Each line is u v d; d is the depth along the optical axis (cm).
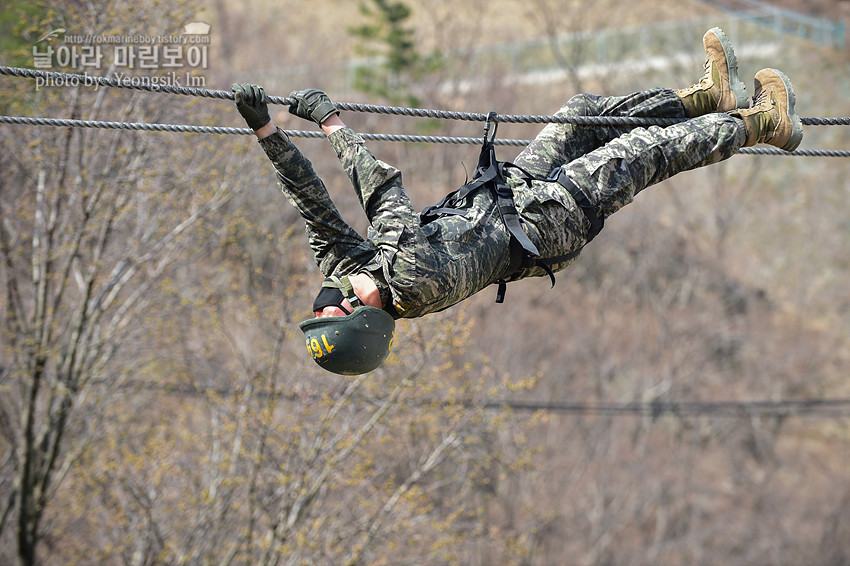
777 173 8112
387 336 970
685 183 7738
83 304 2888
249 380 2903
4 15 2762
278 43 7812
